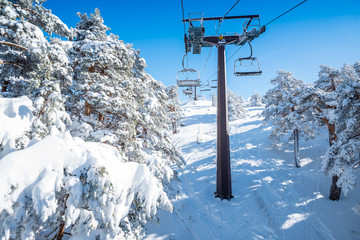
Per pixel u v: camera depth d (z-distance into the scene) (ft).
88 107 29.45
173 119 123.03
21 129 16.03
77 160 13.46
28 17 25.30
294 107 72.84
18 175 11.58
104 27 38.11
